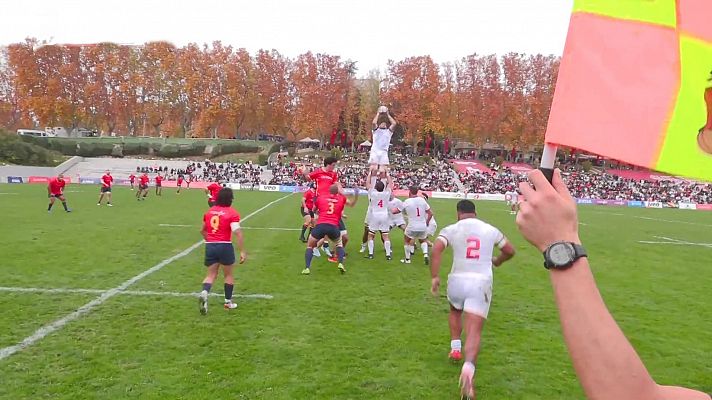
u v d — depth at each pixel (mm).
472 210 5930
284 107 78375
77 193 34031
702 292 10375
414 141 79625
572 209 1453
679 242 18703
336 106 78188
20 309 7590
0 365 5527
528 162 78562
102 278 9773
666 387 1385
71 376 5289
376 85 88000
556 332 7352
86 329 6793
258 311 7938
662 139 1462
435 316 7980
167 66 68750
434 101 76562
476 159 79812
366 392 5129
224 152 67625
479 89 77812
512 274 11539
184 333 6777
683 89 1468
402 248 15086
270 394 5008
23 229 15836
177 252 12812
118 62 65062
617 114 1534
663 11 1533
